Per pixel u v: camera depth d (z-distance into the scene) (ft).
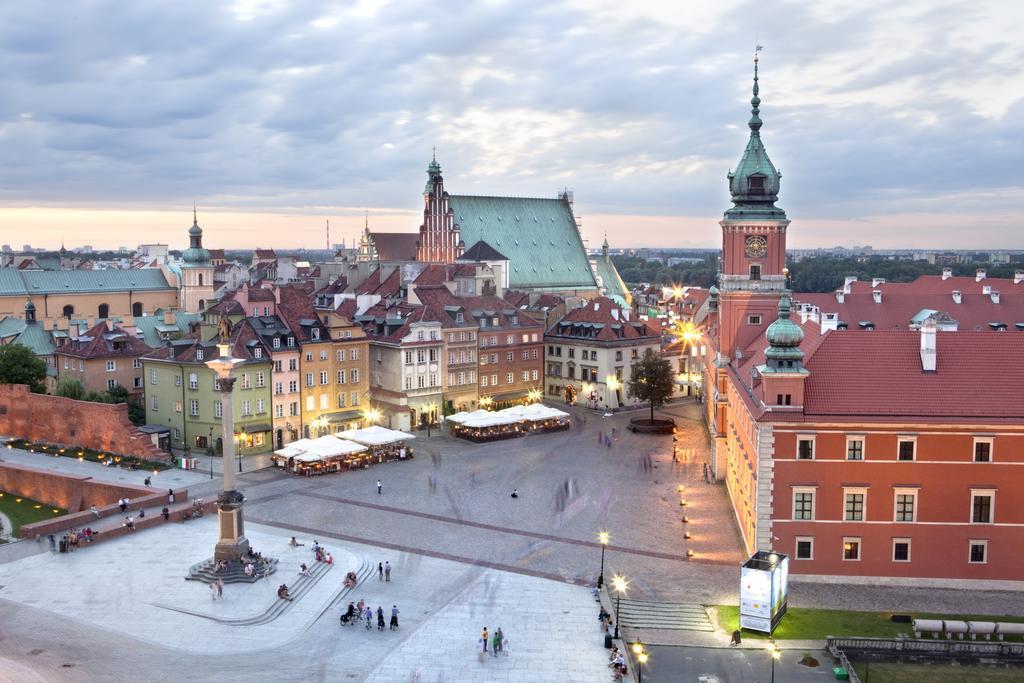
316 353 435.94
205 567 258.98
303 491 347.77
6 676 196.24
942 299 495.82
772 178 362.74
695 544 284.82
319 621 228.22
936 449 245.24
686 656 208.44
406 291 510.58
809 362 258.57
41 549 280.51
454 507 325.42
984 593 245.04
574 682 195.72
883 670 206.49
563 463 393.29
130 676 197.16
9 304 636.07
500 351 518.78
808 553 251.39
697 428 474.90
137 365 473.26
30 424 427.74
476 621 227.61
